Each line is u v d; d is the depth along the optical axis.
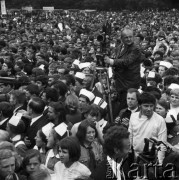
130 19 74.12
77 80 15.02
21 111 11.96
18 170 8.55
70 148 8.34
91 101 12.12
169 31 46.38
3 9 71.75
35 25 54.03
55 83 13.41
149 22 64.94
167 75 14.55
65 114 10.85
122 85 12.52
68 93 13.60
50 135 9.80
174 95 11.38
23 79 15.26
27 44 26.41
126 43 12.33
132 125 9.68
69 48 25.17
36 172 7.87
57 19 69.19
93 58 19.12
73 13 90.69
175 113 11.14
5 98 13.15
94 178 7.23
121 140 7.09
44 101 12.31
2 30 42.69
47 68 19.06
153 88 12.36
